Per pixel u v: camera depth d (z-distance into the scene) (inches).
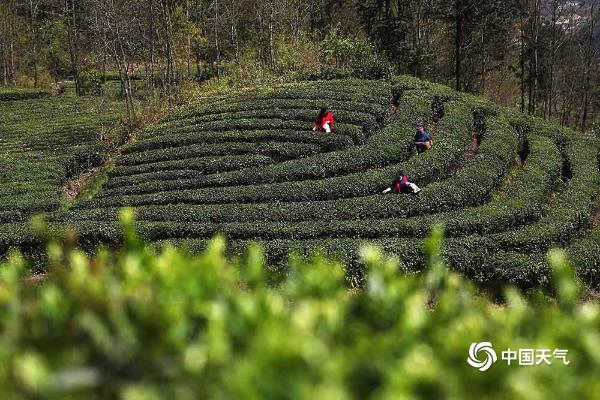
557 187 951.6
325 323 138.2
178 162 1039.6
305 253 649.0
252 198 856.9
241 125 1207.6
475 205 850.1
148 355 131.6
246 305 139.3
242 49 2097.7
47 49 2613.2
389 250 641.0
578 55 2010.3
